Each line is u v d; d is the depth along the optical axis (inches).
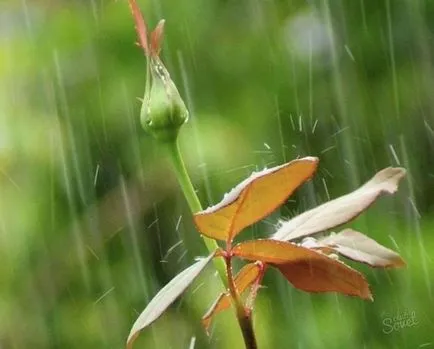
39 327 84.2
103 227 82.7
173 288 29.1
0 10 83.7
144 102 30.9
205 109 83.0
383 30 84.1
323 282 29.9
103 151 82.4
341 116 83.7
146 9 83.0
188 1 83.3
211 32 83.8
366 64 84.4
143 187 82.0
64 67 82.8
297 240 30.6
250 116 82.8
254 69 83.8
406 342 79.1
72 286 83.7
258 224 76.9
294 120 83.4
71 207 83.5
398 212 83.7
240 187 29.2
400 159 84.4
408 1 83.7
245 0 84.3
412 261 80.6
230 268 29.9
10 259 84.4
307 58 84.2
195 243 82.0
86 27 82.0
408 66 84.0
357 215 30.2
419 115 84.3
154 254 82.4
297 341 80.9
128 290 83.0
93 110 82.4
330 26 83.7
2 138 83.8
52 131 83.7
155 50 30.8
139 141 81.9
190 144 80.9
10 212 84.7
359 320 80.7
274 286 81.7
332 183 83.4
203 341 79.5
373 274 79.7
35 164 84.4
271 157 82.4
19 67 83.5
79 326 84.0
